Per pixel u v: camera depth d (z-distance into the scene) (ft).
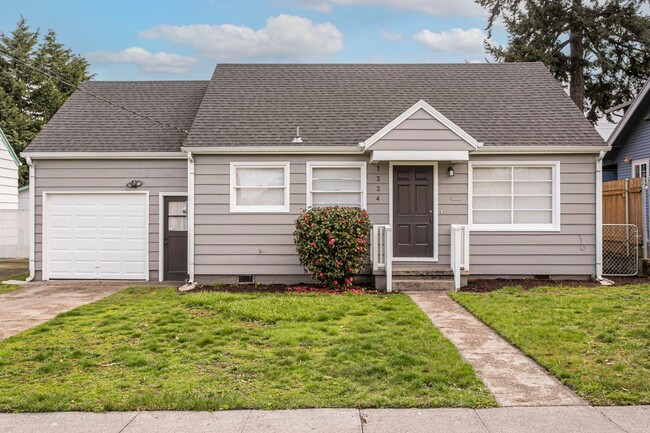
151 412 15.06
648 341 21.13
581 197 39.19
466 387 16.71
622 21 75.56
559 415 14.66
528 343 21.11
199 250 39.32
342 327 24.23
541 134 39.58
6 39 102.06
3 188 62.59
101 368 18.85
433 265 38.63
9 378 17.90
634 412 14.82
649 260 40.50
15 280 43.75
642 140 54.08
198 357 19.85
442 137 36.81
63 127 45.37
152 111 47.44
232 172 39.34
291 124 40.86
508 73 47.65
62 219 43.60
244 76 47.09
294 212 39.37
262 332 23.25
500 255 39.32
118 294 35.32
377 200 39.24
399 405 15.30
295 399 15.71
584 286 36.11
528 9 79.36
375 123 41.09
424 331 23.21
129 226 43.52
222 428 13.99
